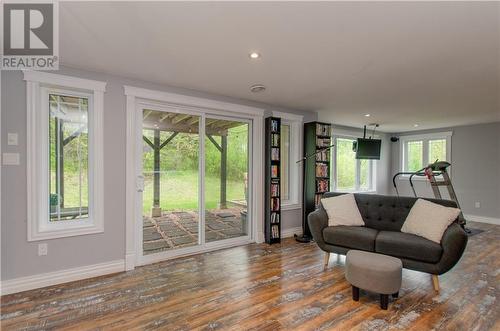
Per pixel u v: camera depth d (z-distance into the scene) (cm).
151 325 193
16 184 240
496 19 171
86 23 180
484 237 441
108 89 283
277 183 409
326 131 465
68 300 227
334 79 294
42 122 260
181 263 316
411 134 696
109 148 284
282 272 291
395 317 205
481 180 574
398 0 152
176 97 326
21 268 242
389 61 242
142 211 313
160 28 187
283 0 153
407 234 276
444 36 195
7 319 199
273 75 283
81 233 269
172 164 341
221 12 167
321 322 198
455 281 271
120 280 268
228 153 392
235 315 207
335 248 299
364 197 342
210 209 375
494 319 204
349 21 176
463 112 457
